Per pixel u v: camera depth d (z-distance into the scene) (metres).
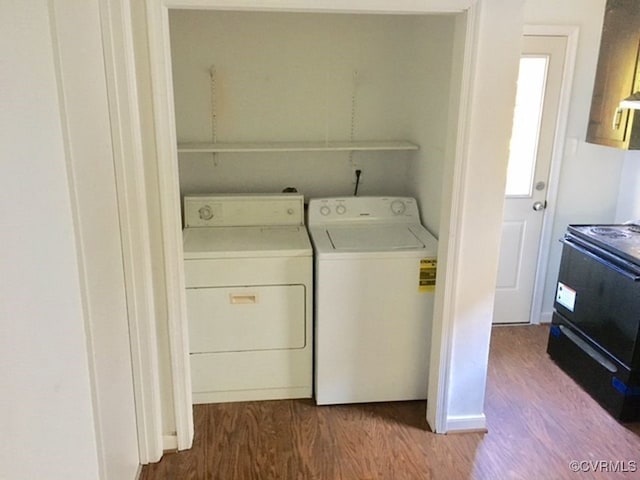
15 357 1.08
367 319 2.62
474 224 2.23
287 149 2.93
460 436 2.50
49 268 1.24
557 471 2.26
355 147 2.99
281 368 2.74
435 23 2.65
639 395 2.55
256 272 2.59
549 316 3.68
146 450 2.29
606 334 2.69
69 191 1.37
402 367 2.71
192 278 2.56
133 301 2.13
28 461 1.14
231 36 2.99
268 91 3.10
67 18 1.42
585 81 3.29
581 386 2.92
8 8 1.05
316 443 2.44
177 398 2.33
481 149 2.14
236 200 3.03
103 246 1.75
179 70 3.01
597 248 2.78
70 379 1.37
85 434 1.48
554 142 3.36
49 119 1.25
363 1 1.95
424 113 2.90
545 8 3.14
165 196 2.09
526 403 2.76
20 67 1.10
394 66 3.14
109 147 1.88
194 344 2.65
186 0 1.90
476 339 2.39
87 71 1.61
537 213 3.49
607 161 3.44
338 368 2.68
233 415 2.65
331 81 3.13
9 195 1.05
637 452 2.38
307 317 2.68
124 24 1.86
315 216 3.04
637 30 2.71
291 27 3.02
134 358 2.19
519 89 3.28
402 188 3.37
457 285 2.30
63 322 1.33
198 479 2.21
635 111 2.79
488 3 1.98
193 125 3.10
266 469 2.28
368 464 2.31
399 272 2.57
